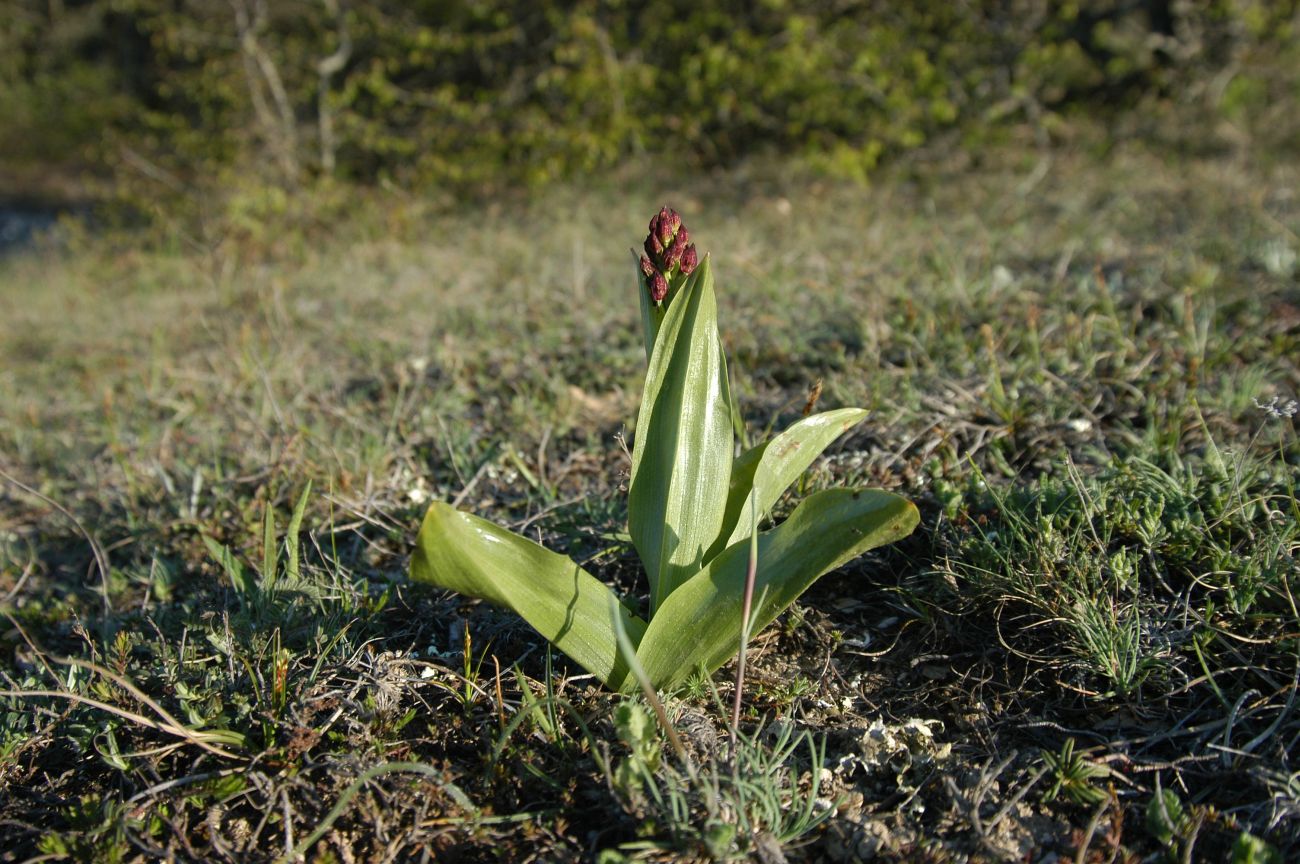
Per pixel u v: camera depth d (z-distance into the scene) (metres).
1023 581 2.35
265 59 9.20
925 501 2.79
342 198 8.76
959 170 8.44
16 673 2.70
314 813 2.05
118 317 6.59
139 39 14.81
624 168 8.82
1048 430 3.15
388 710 2.25
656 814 1.92
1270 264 4.44
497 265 6.17
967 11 9.05
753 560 1.81
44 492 3.82
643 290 2.17
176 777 2.17
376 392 4.28
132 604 2.97
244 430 3.91
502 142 9.23
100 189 9.81
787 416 3.46
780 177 8.25
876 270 4.89
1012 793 2.03
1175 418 3.05
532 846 1.97
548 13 9.31
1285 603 2.26
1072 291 4.38
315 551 3.01
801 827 1.91
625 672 2.15
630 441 3.45
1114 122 9.16
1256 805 1.93
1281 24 9.19
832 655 2.43
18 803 2.16
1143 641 2.24
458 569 1.91
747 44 8.87
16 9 16.08
